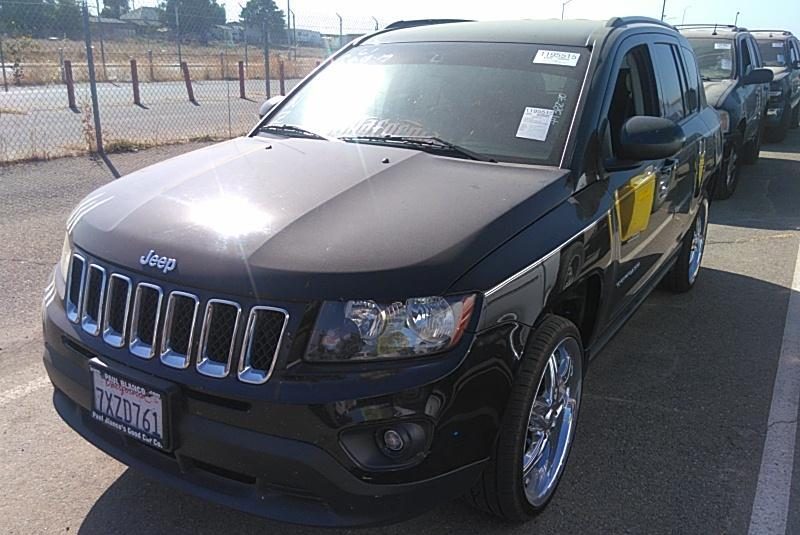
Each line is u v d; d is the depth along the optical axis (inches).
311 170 118.5
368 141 134.2
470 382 92.3
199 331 91.4
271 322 88.6
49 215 275.6
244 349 89.0
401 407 88.0
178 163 129.3
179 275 93.0
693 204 199.3
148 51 937.5
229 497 93.3
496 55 144.9
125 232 102.4
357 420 86.8
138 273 96.7
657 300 215.5
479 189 111.1
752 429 142.0
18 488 118.6
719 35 402.6
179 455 95.0
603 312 132.4
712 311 206.4
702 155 199.3
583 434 139.2
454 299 91.2
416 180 113.8
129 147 423.8
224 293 90.1
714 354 177.2
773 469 128.3
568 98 131.1
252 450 88.7
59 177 340.2
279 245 93.5
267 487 91.9
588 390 157.4
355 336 88.1
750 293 222.1
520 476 104.8
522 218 105.3
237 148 137.6
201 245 95.3
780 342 184.7
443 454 91.8
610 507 117.6
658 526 113.3
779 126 528.1
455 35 156.0
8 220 267.1
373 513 90.1
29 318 183.6
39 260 225.5
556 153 123.3
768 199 358.0
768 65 564.7
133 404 96.5
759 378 164.4
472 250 95.6
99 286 101.7
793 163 461.4
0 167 356.5
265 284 88.8
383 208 103.3
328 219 99.8
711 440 137.8
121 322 98.9
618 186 131.7
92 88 395.2
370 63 155.7
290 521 90.2
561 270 108.4
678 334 189.3
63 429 136.2
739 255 262.8
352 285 88.5
